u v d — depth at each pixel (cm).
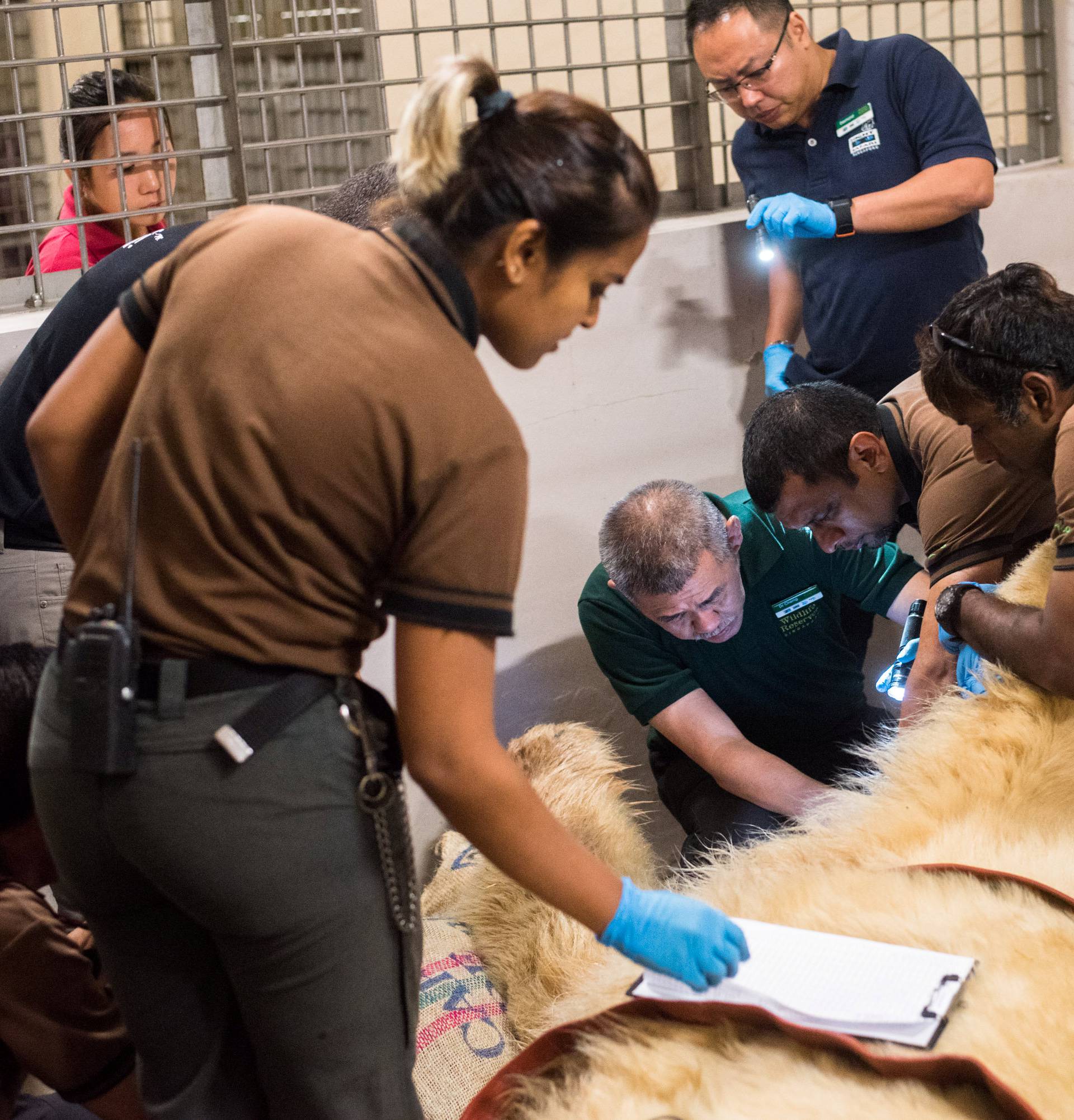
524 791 100
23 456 176
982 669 178
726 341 285
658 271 272
